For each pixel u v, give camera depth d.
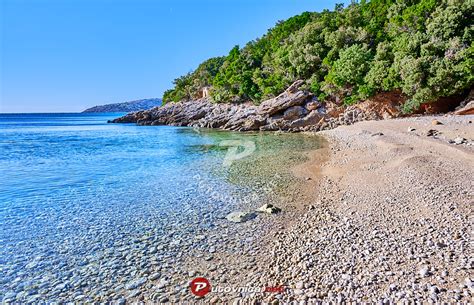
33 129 63.34
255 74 56.66
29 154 25.91
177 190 13.95
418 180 11.91
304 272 6.54
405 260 6.45
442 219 8.37
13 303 6.10
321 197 12.07
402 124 28.16
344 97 39.09
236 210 11.10
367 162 16.66
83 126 74.31
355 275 6.13
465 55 29.31
